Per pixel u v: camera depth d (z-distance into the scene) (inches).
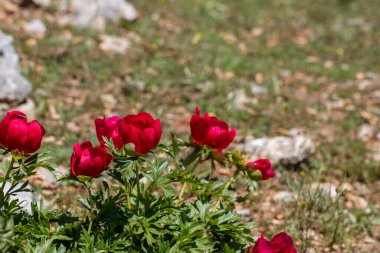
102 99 361.1
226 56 479.5
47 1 482.9
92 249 137.6
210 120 152.6
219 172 292.5
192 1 636.1
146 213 147.0
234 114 372.2
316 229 253.1
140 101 373.7
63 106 344.8
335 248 242.7
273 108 398.3
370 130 379.9
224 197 155.9
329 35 606.5
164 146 146.3
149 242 140.5
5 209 142.6
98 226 150.6
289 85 452.8
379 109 421.1
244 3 689.6
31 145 133.3
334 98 436.1
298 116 386.6
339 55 549.0
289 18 659.4
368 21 685.3
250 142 331.0
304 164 318.0
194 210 153.4
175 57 459.8
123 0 513.3
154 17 554.6
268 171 160.7
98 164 134.0
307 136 351.3
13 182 140.2
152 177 147.0
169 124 345.1
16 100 327.0
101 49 443.2
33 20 456.4
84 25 477.4
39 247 136.0
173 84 406.0
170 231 147.5
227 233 154.4
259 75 457.7
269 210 269.1
